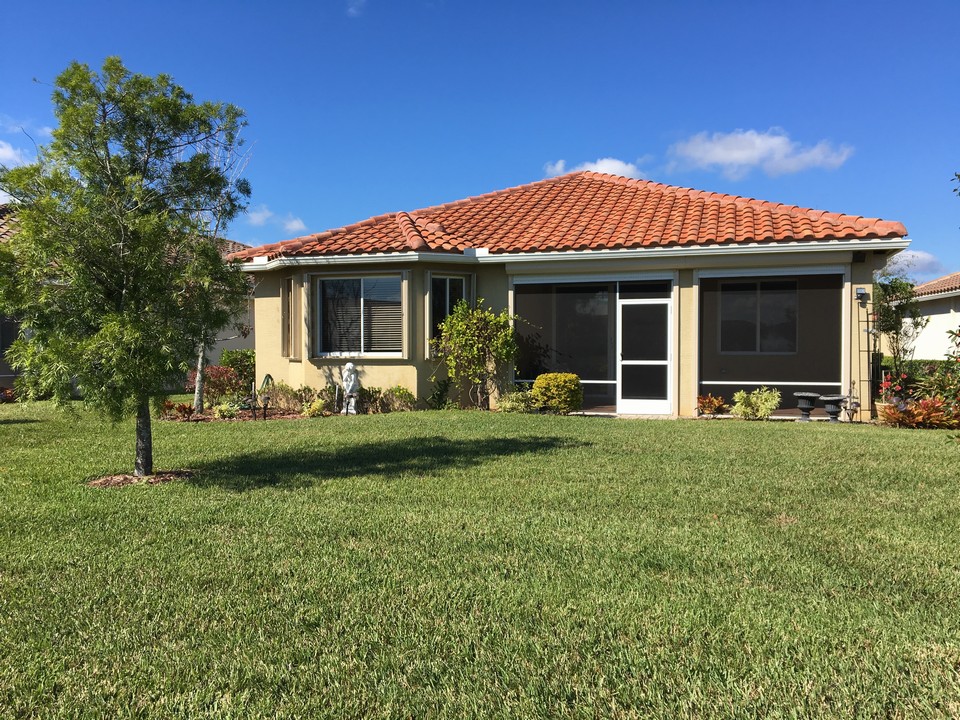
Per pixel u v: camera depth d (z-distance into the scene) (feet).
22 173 22.40
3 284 21.85
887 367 55.83
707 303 53.83
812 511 19.63
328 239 49.21
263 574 14.88
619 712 9.77
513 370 47.65
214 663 11.12
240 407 48.78
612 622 12.42
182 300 24.59
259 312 52.60
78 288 22.68
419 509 20.01
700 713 9.71
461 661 11.16
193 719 9.70
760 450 29.55
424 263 46.24
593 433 34.96
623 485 23.02
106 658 11.32
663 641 11.73
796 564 15.28
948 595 13.53
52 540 17.31
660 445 31.07
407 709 9.86
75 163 23.98
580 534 17.53
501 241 48.26
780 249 41.19
